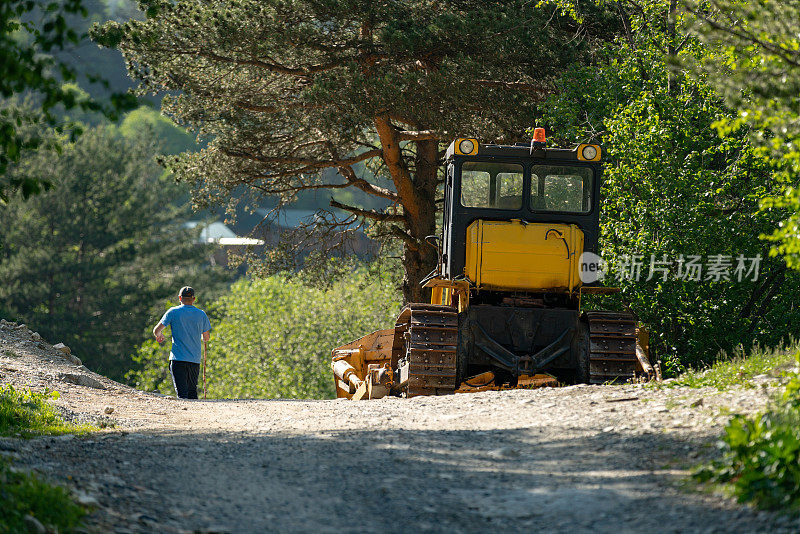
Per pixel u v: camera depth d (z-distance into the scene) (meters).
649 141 58.97
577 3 89.94
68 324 173.88
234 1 91.44
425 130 100.38
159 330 57.38
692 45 60.62
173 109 107.06
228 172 110.38
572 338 51.88
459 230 52.53
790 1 28.64
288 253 124.56
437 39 89.12
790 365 36.84
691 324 59.06
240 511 21.55
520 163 52.44
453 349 50.19
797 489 19.62
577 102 72.50
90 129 197.25
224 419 42.72
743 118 29.30
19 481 20.92
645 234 57.56
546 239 51.22
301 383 158.12
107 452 28.44
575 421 31.84
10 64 21.42
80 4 22.58
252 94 104.25
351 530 20.11
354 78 86.69
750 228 56.53
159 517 20.62
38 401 39.12
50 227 183.62
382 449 28.64
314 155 118.31
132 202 193.88
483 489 23.47
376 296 165.88
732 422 22.55
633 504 21.05
